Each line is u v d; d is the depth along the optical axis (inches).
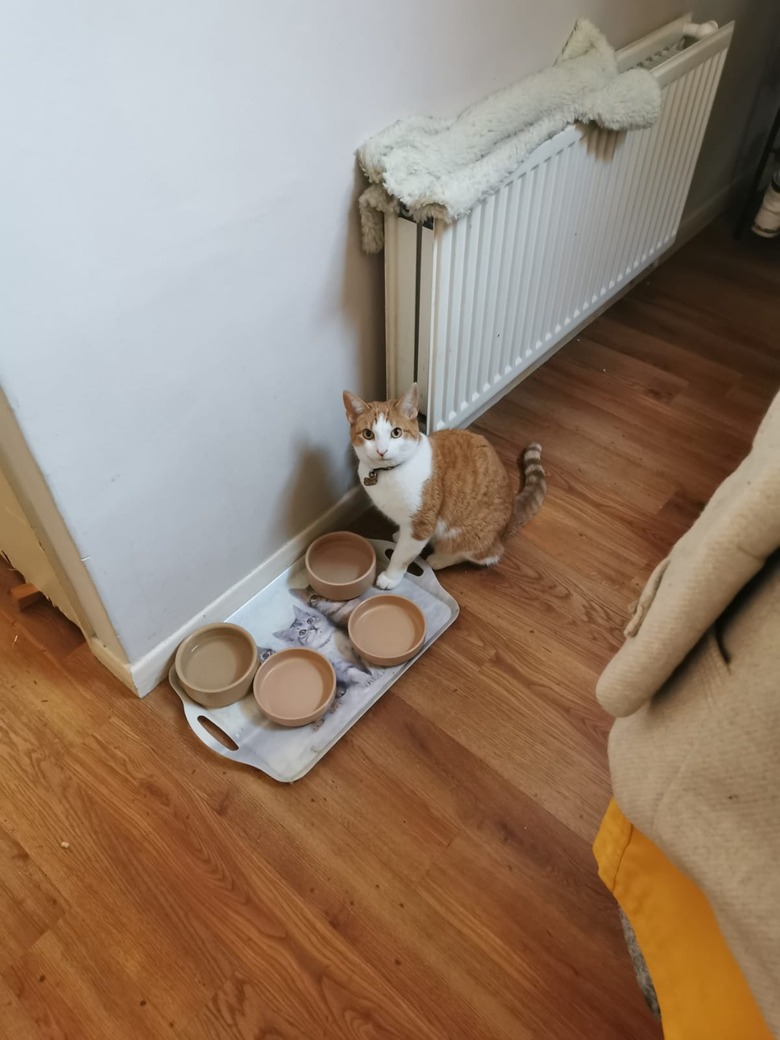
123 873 48.2
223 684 56.1
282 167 44.0
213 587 57.8
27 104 31.7
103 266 37.8
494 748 53.8
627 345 85.9
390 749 53.7
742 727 23.6
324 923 46.2
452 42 50.5
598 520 68.6
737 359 84.1
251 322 47.9
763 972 24.1
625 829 34.3
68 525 43.9
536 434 76.1
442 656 58.8
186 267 41.9
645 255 84.6
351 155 48.2
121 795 51.5
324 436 60.0
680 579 25.3
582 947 45.4
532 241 62.8
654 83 62.1
